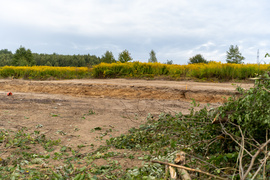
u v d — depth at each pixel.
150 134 5.03
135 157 4.06
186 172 2.80
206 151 3.65
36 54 91.00
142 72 16.30
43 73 20.08
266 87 3.29
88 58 94.56
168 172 2.86
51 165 3.74
